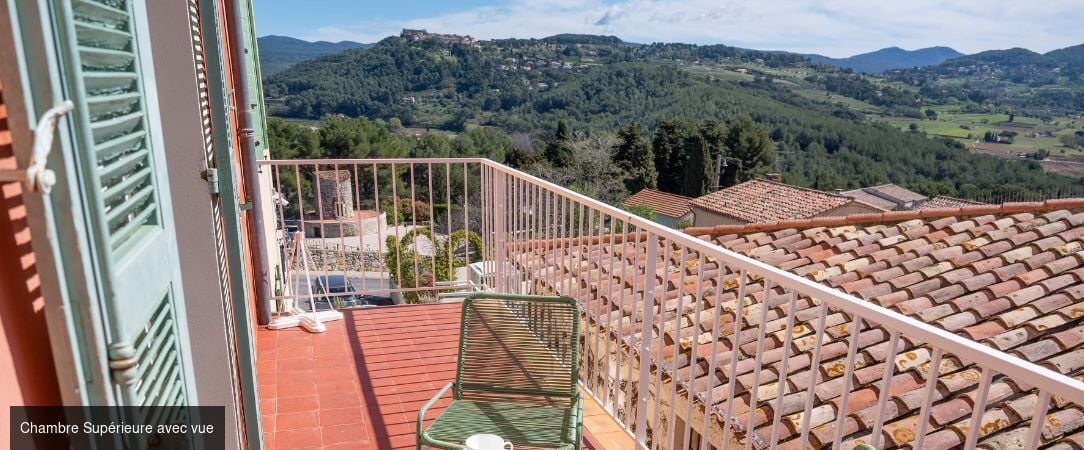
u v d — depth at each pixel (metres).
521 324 2.71
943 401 3.21
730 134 37.94
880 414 1.56
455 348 3.99
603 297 4.28
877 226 6.21
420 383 3.51
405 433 3.01
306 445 2.89
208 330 2.01
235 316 2.39
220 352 2.03
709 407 2.18
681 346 3.79
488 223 4.78
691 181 35.00
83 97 0.90
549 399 2.65
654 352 3.78
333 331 4.23
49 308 0.89
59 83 0.85
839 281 5.04
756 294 4.52
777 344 3.82
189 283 1.98
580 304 3.21
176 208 1.96
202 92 2.16
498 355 2.70
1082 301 4.14
